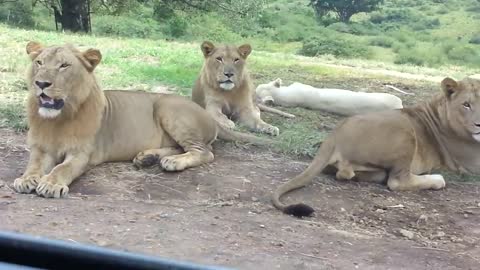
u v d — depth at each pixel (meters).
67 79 7.42
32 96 7.52
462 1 41.88
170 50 14.17
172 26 26.92
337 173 7.91
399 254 6.61
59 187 7.15
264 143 8.66
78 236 6.35
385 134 7.85
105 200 7.16
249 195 7.55
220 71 9.43
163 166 7.78
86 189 7.39
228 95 9.55
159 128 8.12
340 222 7.22
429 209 7.59
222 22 28.22
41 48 7.62
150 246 6.30
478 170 8.36
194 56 13.70
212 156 8.12
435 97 8.38
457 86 8.18
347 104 10.10
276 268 6.14
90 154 7.65
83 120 7.56
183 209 7.07
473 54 26.92
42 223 6.51
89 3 24.62
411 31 35.94
